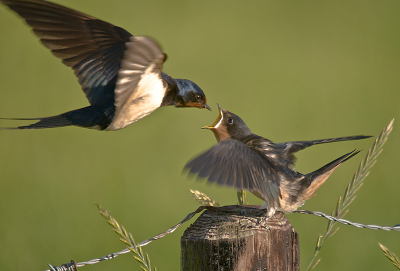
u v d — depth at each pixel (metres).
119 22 21.84
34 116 16.25
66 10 6.25
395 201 12.77
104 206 12.80
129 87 5.33
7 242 11.48
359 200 12.89
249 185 5.28
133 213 12.50
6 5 5.92
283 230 5.31
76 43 6.44
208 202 6.26
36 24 6.16
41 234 11.79
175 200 13.01
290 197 6.38
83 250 11.29
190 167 5.10
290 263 5.40
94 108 6.68
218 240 5.10
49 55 19.38
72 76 18.52
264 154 6.61
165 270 10.89
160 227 12.01
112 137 15.77
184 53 20.41
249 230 5.16
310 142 6.80
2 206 12.77
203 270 5.12
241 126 7.50
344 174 13.74
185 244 5.22
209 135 15.81
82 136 16.02
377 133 15.55
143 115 6.50
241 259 5.09
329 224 6.06
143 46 4.73
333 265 11.00
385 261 11.05
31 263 10.81
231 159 5.37
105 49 6.57
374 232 11.84
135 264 11.02
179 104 8.02
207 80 18.55
